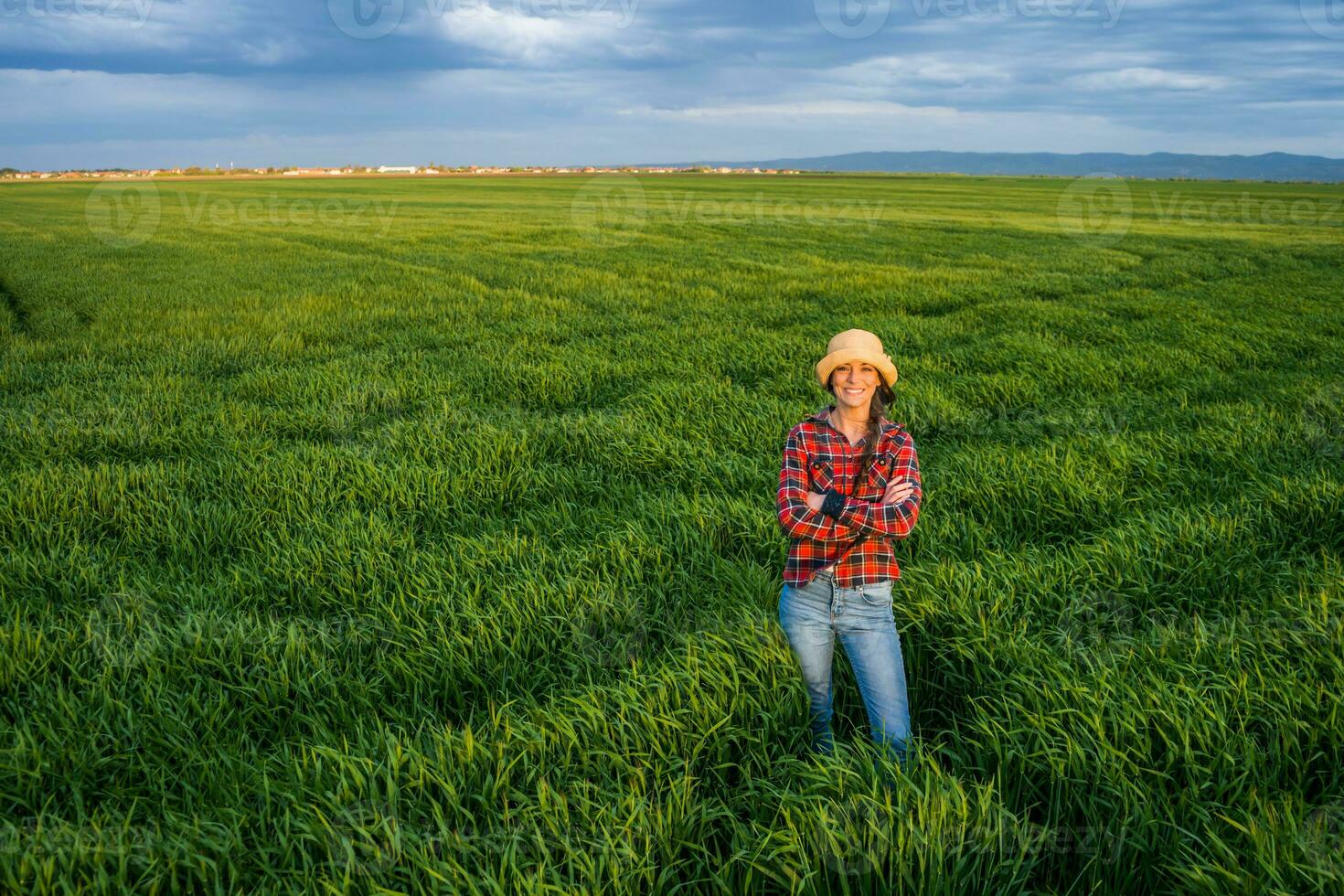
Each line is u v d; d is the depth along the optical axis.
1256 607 4.14
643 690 3.38
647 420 8.00
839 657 3.76
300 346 12.24
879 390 3.28
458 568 4.80
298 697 3.61
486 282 19.16
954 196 66.38
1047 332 12.78
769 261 23.16
